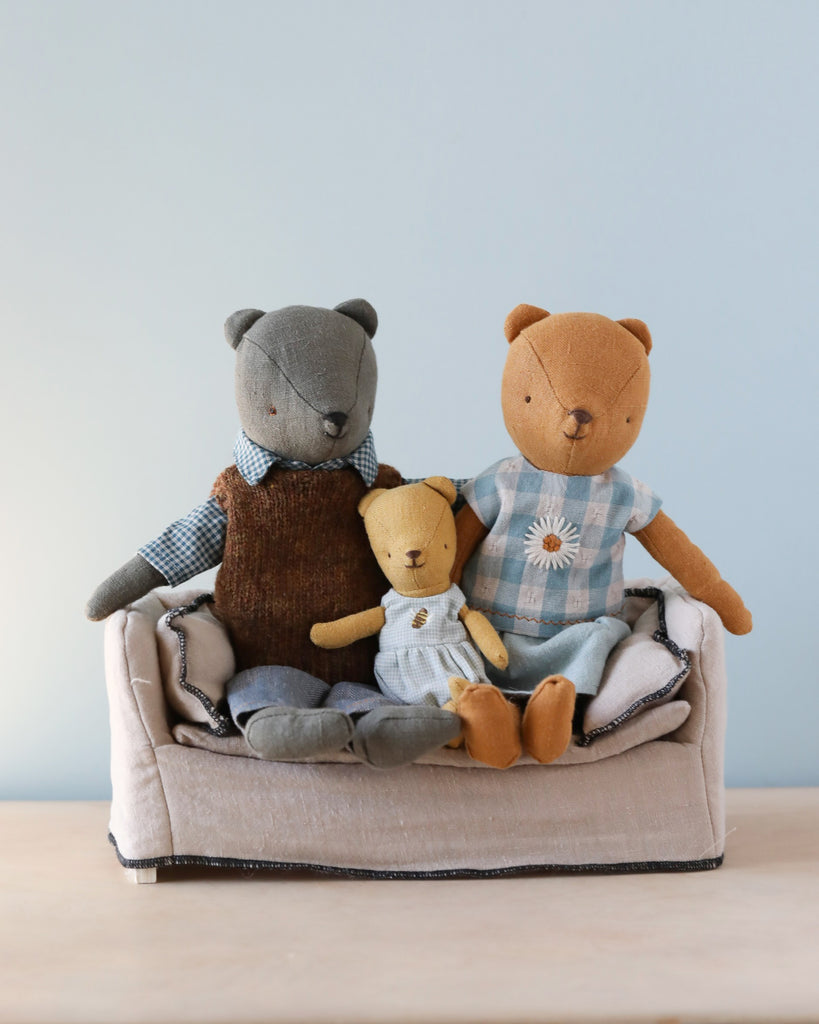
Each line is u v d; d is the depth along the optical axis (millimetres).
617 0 1848
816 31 1847
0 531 1835
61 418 1833
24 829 1582
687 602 1404
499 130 1856
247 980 1036
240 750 1286
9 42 1805
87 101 1817
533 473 1444
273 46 1837
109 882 1314
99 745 1852
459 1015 968
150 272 1834
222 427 1845
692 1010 977
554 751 1233
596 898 1237
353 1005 985
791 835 1505
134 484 1841
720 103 1855
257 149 1841
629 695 1302
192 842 1273
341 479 1424
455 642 1367
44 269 1821
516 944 1112
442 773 1286
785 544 1888
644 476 1879
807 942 1118
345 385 1368
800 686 1898
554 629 1434
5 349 1823
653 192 1864
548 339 1379
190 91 1830
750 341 1873
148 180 1829
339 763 1283
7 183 1811
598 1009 978
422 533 1356
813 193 1860
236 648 1417
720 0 1846
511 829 1288
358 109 1847
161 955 1093
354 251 1854
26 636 1845
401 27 1843
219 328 1840
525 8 1847
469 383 1870
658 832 1310
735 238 1866
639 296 1873
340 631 1386
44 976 1049
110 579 1398
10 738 1846
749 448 1880
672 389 1873
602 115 1858
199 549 1419
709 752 1332
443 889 1269
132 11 1820
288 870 1335
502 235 1865
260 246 1844
